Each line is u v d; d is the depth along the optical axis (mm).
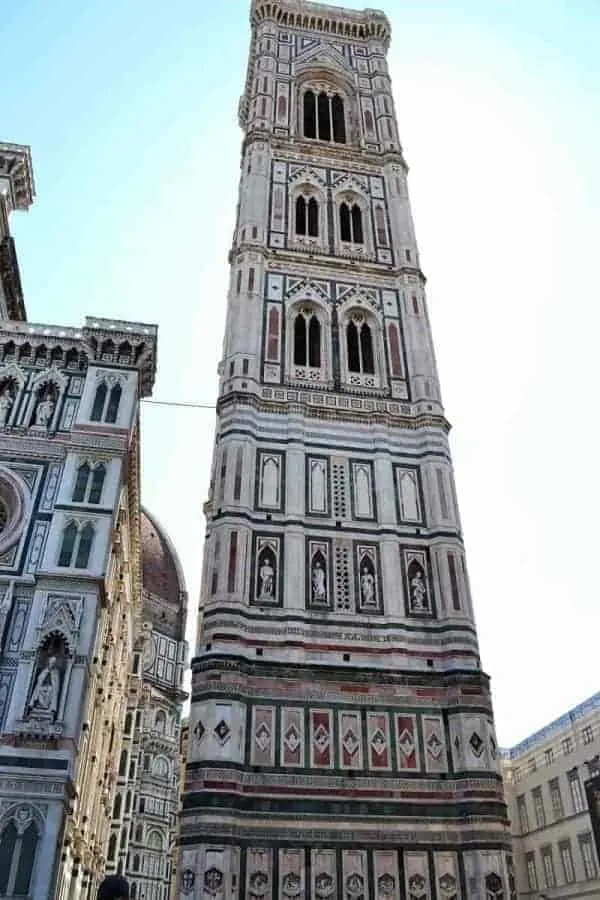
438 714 32906
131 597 57156
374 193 54031
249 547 35750
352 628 34469
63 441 35438
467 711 32625
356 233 51438
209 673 31516
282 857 28609
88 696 31734
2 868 24984
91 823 39562
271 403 41031
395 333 46062
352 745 31438
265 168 52750
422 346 45438
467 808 30344
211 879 27109
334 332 45062
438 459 40656
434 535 38031
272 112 57281
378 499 39031
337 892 28281
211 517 37406
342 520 37875
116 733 55406
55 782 26594
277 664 32656
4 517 33656
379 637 34469
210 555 35656
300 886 28156
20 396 36906
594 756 56156
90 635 29938
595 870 54438
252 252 46938
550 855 60969
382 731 32000
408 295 47750
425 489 40000
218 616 33031
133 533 49250
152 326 39469
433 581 36906
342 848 29172
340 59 64562
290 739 31078
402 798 30531
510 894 28984
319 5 67250
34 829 25781
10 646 29422
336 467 39750
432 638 34969
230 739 30109
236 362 41812
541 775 63625
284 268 47344
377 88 62062
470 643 34531
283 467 38906
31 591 30906
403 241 50469
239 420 39438
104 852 51156
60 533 32250
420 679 33562
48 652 29344
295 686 32344
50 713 27859
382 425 41625
